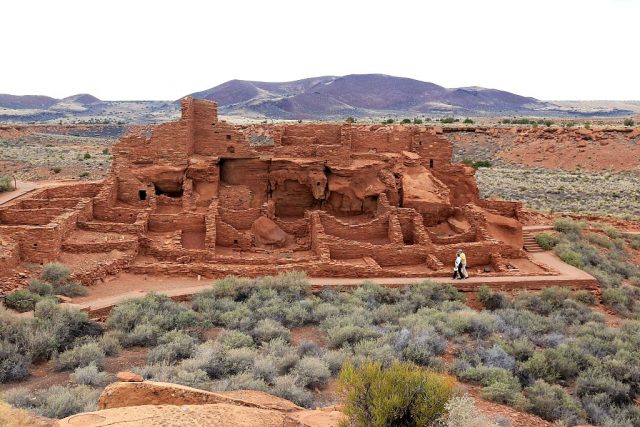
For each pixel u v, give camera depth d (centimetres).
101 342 1593
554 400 1326
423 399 802
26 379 1355
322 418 854
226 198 3091
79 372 1323
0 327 1548
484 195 6228
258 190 3241
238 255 2748
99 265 2341
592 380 1491
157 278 2445
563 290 2511
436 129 11950
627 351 1725
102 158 8756
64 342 1596
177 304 2042
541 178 7894
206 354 1459
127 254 2503
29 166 7356
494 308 2370
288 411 897
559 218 4384
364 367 874
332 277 2595
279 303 2114
